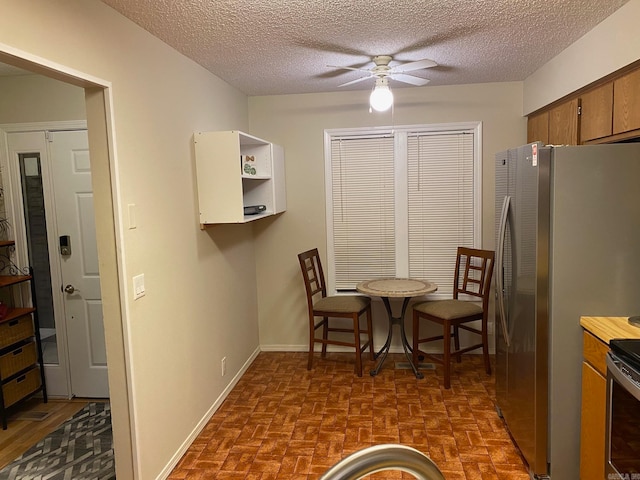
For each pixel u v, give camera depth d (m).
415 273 4.23
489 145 3.98
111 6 2.04
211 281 3.21
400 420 3.00
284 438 2.82
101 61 1.97
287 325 4.41
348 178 4.20
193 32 2.42
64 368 3.42
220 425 3.01
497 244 2.79
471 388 3.46
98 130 2.04
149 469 2.31
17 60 1.55
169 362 2.55
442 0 2.12
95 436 2.93
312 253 4.05
